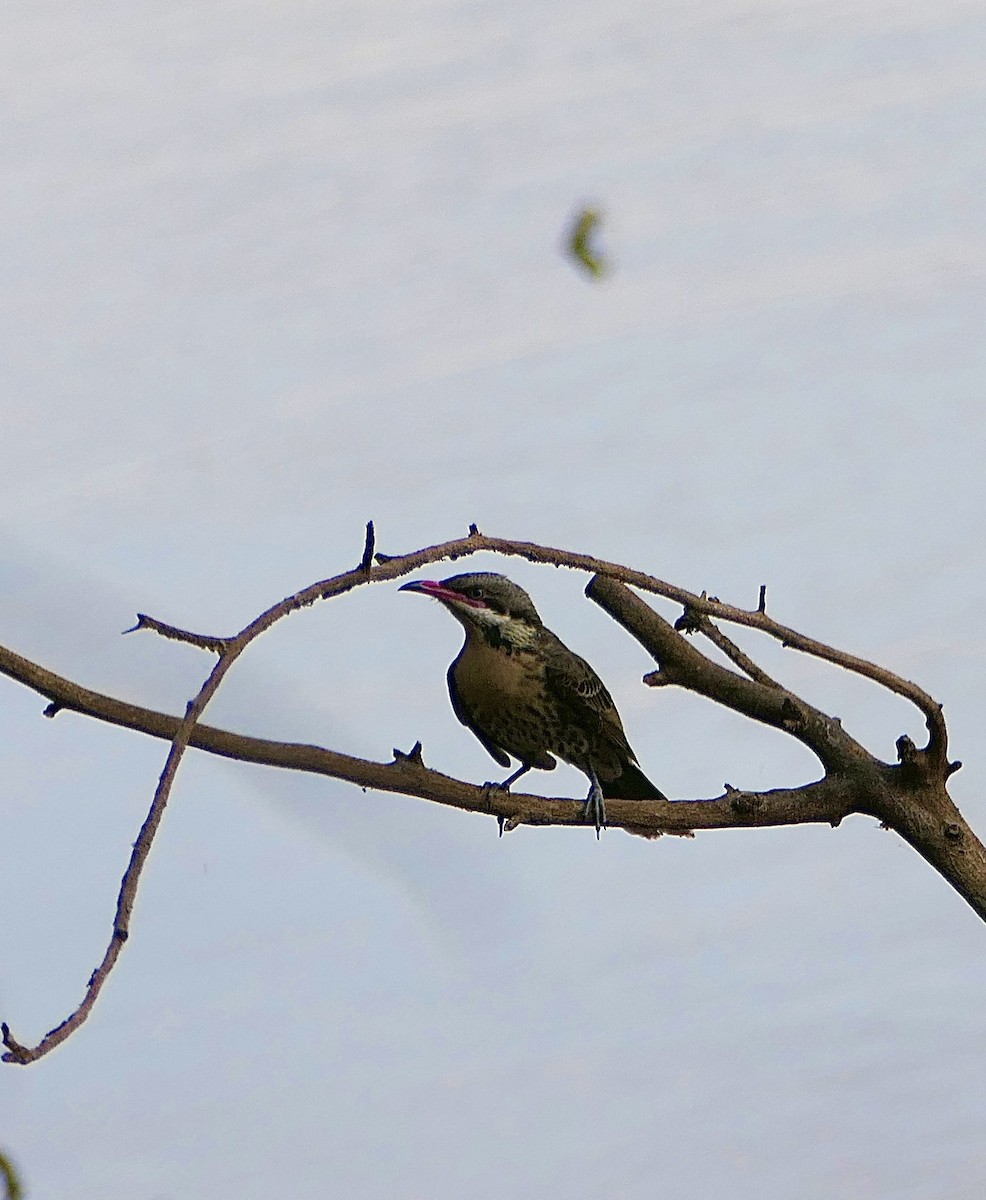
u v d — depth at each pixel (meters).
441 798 6.98
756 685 7.37
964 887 7.04
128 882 4.95
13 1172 4.25
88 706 5.95
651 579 6.28
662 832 7.65
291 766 6.31
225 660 5.37
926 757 6.96
